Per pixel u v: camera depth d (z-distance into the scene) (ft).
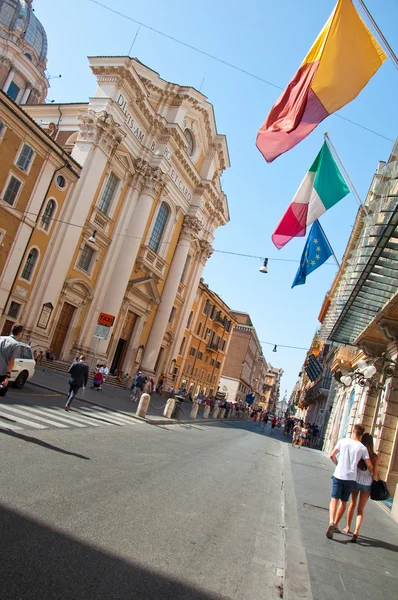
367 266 35.42
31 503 16.83
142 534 16.70
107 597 11.42
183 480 28.66
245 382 330.75
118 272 116.26
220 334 220.23
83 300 108.37
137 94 114.21
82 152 102.89
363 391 64.44
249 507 26.27
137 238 119.34
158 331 138.92
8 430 28.30
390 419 49.11
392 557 20.95
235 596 13.58
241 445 68.49
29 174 84.02
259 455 60.18
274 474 44.86
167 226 137.69
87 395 69.87
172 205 137.59
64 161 90.43
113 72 109.81
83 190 99.71
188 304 158.40
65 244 96.17
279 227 37.83
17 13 178.91
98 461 26.96
